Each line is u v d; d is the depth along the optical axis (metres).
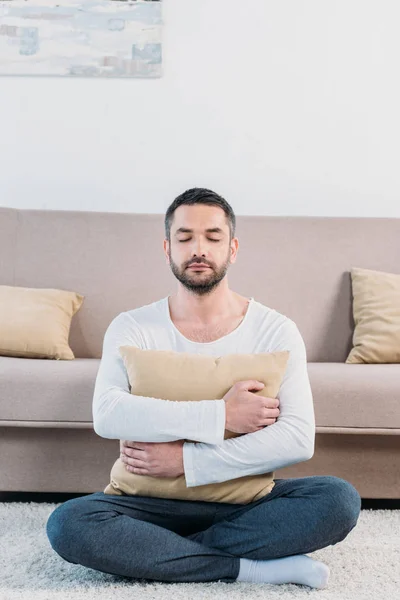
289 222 2.91
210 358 1.73
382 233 2.89
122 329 1.83
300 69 3.23
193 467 1.60
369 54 3.23
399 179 3.23
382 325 2.62
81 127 3.23
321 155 3.23
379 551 1.83
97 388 1.75
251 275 2.83
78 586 1.56
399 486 2.26
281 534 1.58
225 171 3.23
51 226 2.87
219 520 1.66
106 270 2.83
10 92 3.23
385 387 2.18
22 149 3.23
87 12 3.22
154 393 1.68
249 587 1.58
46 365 2.28
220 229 1.77
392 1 3.23
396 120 3.23
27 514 2.13
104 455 2.27
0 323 2.50
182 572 1.58
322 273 2.85
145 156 3.23
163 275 2.84
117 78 3.23
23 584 1.57
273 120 3.23
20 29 3.22
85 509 1.57
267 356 1.71
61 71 3.21
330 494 1.59
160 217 2.90
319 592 1.55
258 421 1.62
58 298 2.66
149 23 3.22
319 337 2.79
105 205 3.23
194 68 3.23
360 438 2.26
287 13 3.23
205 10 3.23
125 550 1.54
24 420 2.19
